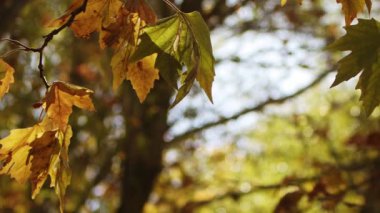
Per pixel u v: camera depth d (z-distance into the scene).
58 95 2.35
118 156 9.33
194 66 2.13
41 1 8.17
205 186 11.28
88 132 9.45
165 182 11.35
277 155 12.39
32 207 10.03
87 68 9.63
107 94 9.30
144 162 8.75
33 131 2.39
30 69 8.51
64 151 2.35
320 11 9.70
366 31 2.36
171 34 2.22
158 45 2.21
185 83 2.11
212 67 2.20
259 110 9.64
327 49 2.40
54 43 8.98
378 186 5.90
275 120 11.98
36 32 8.32
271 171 12.45
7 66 2.31
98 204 11.24
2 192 9.74
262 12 9.34
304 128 10.90
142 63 2.29
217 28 9.47
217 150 12.82
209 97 2.19
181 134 9.30
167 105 8.36
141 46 2.21
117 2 2.26
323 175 5.43
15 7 6.04
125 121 8.53
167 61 2.20
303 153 11.09
